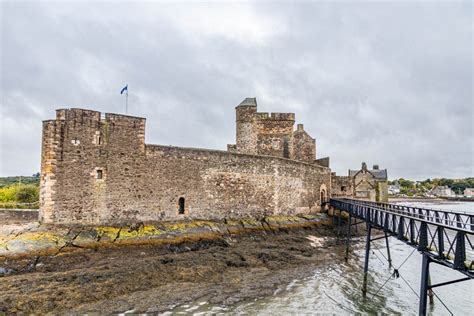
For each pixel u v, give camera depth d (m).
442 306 15.22
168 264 17.69
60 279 14.51
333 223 35.91
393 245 30.14
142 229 21.28
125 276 15.51
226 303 14.14
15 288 13.45
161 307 13.34
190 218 24.83
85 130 20.58
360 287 17.50
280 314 13.45
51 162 19.34
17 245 16.56
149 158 23.08
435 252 11.93
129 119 22.33
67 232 18.77
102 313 12.55
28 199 33.59
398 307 14.95
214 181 26.53
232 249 22.22
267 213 30.25
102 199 20.94
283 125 39.25
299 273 19.06
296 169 34.38
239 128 37.03
